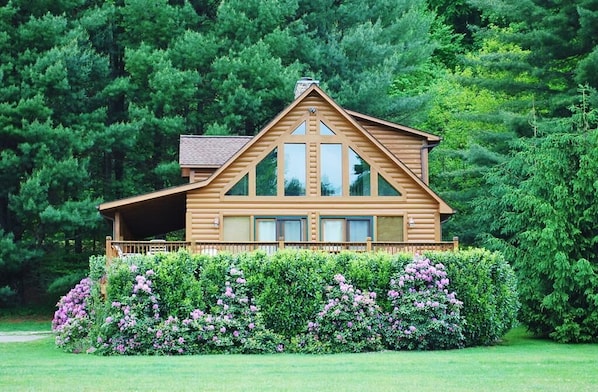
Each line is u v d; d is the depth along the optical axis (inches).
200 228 1008.2
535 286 917.2
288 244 924.0
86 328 863.7
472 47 2063.2
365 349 797.9
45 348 874.8
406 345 813.2
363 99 1469.0
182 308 788.6
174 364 660.7
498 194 1284.4
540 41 1315.2
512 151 1273.4
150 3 1444.4
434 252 839.7
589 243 894.4
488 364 649.6
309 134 1033.5
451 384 530.3
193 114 1472.7
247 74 1432.1
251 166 1023.6
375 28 1546.5
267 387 514.9
